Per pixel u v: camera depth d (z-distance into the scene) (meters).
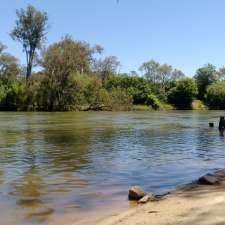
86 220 11.07
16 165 20.72
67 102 108.25
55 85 106.25
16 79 126.38
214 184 14.45
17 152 25.84
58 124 53.84
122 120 64.62
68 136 36.97
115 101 116.44
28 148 27.92
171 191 13.92
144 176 17.67
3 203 13.00
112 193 14.31
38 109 108.44
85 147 28.61
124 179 16.98
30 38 114.06
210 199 11.90
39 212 11.95
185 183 16.09
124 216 10.98
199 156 24.34
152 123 57.38
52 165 20.69
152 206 11.78
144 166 20.41
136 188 13.60
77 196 13.92
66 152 25.86
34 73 109.06
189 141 33.31
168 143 31.66
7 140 33.31
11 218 11.38
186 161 22.25
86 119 67.00
